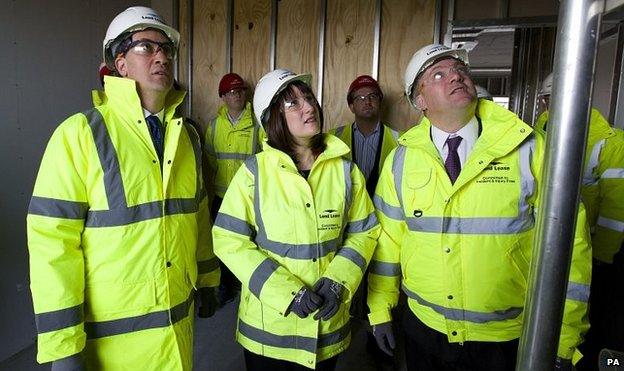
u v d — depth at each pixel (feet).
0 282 6.52
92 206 3.29
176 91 4.01
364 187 4.14
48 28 7.14
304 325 3.63
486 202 3.47
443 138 3.93
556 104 1.38
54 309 2.99
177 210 3.67
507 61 21.58
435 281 3.65
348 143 7.86
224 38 9.89
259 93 3.94
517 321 3.55
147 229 3.44
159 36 3.59
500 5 8.07
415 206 3.73
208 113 10.25
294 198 3.66
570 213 1.40
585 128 1.35
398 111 8.80
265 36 9.60
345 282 3.52
